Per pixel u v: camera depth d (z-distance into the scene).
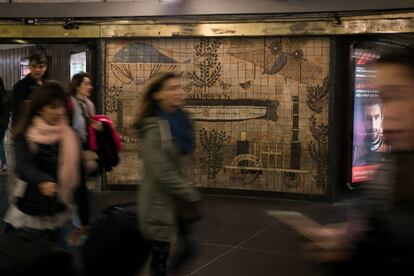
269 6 7.52
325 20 7.44
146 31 8.11
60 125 3.90
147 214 3.80
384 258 1.62
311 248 2.03
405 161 1.63
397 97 1.65
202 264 5.11
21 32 8.46
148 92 3.98
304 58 7.72
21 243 2.91
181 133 4.02
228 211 7.23
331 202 7.69
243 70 8.00
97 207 7.39
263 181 8.05
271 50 7.86
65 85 10.55
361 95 7.62
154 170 3.78
